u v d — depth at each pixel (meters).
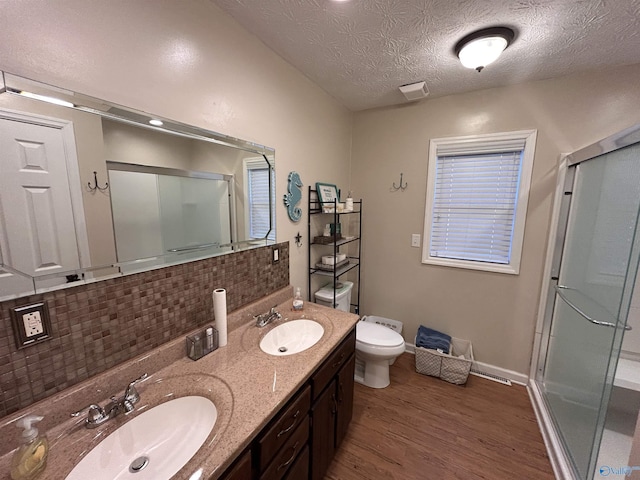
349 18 1.30
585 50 1.53
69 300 0.84
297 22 1.34
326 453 1.35
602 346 1.34
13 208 0.72
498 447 1.62
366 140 2.62
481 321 2.33
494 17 1.27
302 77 1.88
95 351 0.91
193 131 1.18
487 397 2.05
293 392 0.99
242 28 1.38
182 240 1.17
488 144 2.14
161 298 1.11
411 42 1.49
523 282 2.14
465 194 2.32
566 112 1.88
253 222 1.56
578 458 1.40
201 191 1.24
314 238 2.17
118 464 0.79
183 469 0.68
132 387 0.91
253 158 1.52
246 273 1.54
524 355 2.20
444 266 2.42
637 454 0.92
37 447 0.67
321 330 1.53
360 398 2.04
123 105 0.94
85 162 0.85
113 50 0.91
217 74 1.28
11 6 0.70
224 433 0.79
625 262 1.23
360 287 2.82
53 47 0.78
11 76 0.70
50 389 0.81
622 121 1.75
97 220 0.89
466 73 1.84
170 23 1.07
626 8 1.18
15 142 0.72
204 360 1.16
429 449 1.61
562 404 1.70
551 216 1.98
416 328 2.62
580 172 1.77
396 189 2.54
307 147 2.00
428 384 2.20
